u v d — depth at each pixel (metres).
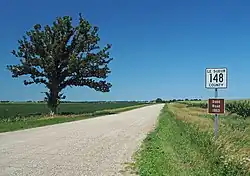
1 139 18.30
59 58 49.81
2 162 11.44
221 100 12.54
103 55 52.06
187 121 26.80
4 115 46.19
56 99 51.56
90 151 14.23
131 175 9.73
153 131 23.47
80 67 49.50
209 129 19.12
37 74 49.91
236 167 9.45
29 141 17.45
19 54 49.28
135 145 16.30
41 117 42.06
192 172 9.50
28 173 9.74
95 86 51.91
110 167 10.84
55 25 50.41
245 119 30.61
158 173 9.39
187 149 13.28
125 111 67.62
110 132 23.02
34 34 49.44
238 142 13.64
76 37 50.97
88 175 9.64
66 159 12.19
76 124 30.86
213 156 10.71
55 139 18.50
